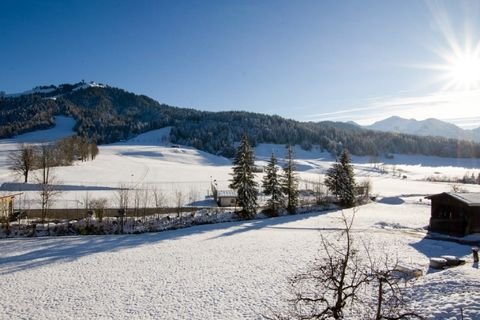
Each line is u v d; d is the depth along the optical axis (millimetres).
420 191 89375
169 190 81500
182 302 26781
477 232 43562
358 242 41500
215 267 34812
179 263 36312
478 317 16922
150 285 30344
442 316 17703
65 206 60688
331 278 12117
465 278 23766
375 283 23641
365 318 15023
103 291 29172
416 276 26609
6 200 54031
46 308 26125
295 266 34312
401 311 18609
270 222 56469
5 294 28734
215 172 123562
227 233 49531
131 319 24266
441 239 42781
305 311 22188
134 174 106938
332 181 69688
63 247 42781
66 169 104500
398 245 39812
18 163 83812
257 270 33531
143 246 43125
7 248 42312
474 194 46844
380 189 93812
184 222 55094
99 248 42344
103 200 61469
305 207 66312
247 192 59156
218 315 24422
